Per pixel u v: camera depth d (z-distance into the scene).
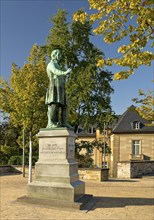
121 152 41.53
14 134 30.41
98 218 7.21
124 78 5.09
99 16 5.16
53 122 9.62
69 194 8.41
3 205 8.55
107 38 5.21
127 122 43.00
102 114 23.44
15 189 12.40
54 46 22.45
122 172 20.72
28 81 15.39
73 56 22.89
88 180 17.25
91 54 23.83
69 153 9.18
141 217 7.43
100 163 43.62
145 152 40.62
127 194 11.51
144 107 11.87
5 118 28.55
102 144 25.61
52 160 9.09
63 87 9.88
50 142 9.25
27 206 8.38
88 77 22.16
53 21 23.91
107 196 10.84
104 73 24.00
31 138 15.66
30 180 14.73
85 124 23.25
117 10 5.00
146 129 41.16
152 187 14.19
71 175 8.88
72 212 7.75
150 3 4.47
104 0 5.04
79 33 23.73
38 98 15.33
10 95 16.75
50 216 7.28
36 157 23.52
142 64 4.88
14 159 23.50
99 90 23.73
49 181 8.88
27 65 16.20
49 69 9.80
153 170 24.70
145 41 4.84
